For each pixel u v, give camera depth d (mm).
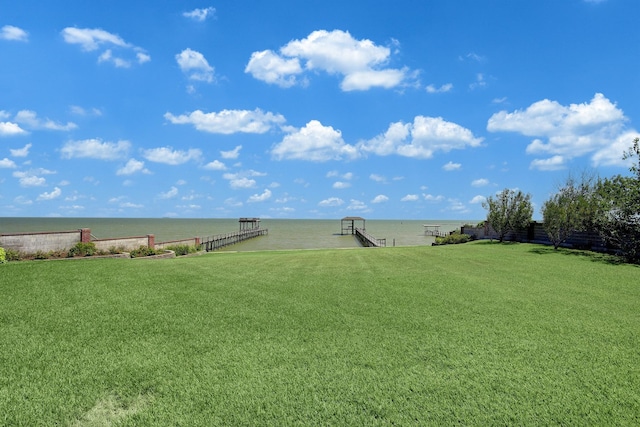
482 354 4863
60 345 4961
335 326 5930
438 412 3533
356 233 67938
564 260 14773
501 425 3354
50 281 8461
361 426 3326
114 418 3402
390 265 13211
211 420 3381
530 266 12992
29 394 3752
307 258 15969
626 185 15469
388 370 4383
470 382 4102
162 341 5191
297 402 3684
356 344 5180
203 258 16938
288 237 66312
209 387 3943
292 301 7484
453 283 9562
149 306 6848
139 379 4090
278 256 17828
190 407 3582
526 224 24781
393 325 6008
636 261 14555
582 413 3535
